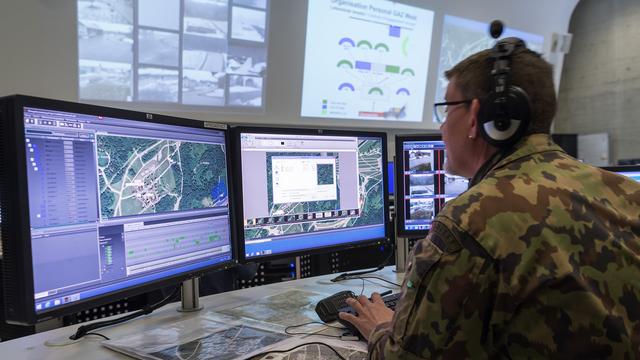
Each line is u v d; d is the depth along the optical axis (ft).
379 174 5.41
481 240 2.13
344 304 3.92
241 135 4.29
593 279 2.08
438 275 2.18
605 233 2.16
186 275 3.66
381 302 3.44
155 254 3.43
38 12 9.22
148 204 3.40
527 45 2.68
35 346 3.26
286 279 5.70
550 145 2.49
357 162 5.19
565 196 2.21
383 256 6.29
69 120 2.85
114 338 3.38
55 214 2.73
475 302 2.11
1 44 8.92
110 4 10.12
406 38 15.21
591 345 2.02
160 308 4.18
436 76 16.19
